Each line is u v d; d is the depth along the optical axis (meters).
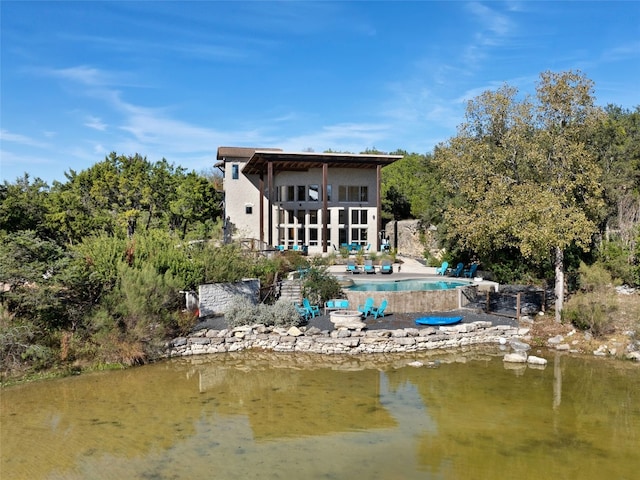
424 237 46.38
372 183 47.75
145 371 19.53
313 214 47.12
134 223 48.75
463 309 27.06
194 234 45.78
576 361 20.39
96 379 18.44
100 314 20.00
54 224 37.91
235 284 26.27
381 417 14.64
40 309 19.27
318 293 26.73
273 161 41.31
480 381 17.95
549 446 12.65
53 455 12.17
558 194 23.08
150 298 21.27
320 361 20.80
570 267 29.25
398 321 24.67
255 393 16.91
